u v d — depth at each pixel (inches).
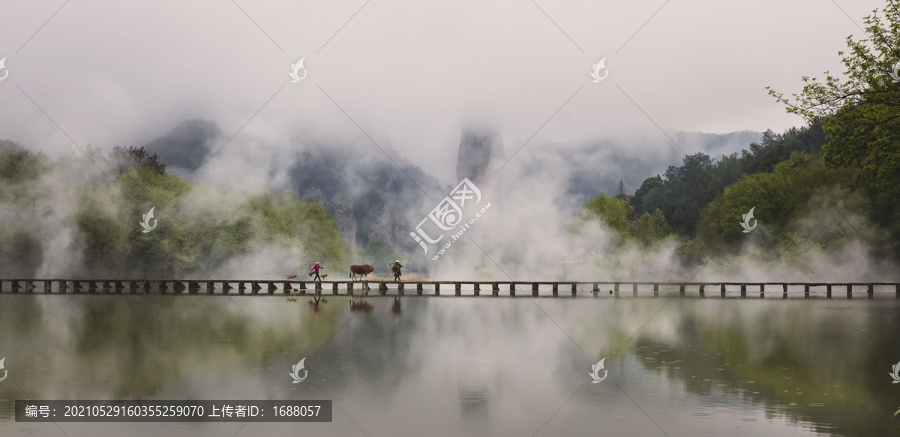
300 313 1314.0
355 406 535.8
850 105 1293.1
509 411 519.5
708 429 467.8
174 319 1184.8
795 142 4015.8
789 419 491.8
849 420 489.4
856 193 2657.5
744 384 613.3
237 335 952.3
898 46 1232.8
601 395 571.8
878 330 1029.8
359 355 780.0
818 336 956.6
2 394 574.2
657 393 578.2
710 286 2659.9
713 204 3582.7
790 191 3036.4
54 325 1079.0
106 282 2304.4
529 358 761.6
